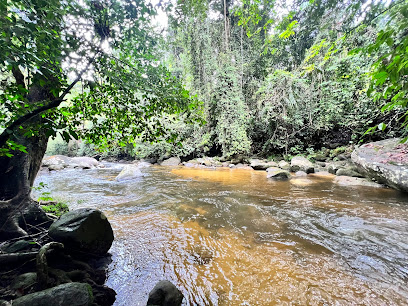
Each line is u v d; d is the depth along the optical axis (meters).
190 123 2.80
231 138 13.91
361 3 2.08
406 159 6.27
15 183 3.08
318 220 4.29
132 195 6.54
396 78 1.10
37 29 1.48
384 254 2.96
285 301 2.13
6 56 1.34
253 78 14.46
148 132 2.81
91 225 2.76
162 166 15.05
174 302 2.04
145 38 2.58
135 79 2.39
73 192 6.93
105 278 2.53
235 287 2.35
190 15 3.32
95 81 2.19
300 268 2.69
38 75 1.61
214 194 6.59
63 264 2.45
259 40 13.56
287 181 8.55
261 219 4.41
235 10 5.70
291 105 11.98
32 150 3.37
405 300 2.12
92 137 2.71
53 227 2.67
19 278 2.12
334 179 8.50
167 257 2.99
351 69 9.41
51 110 1.97
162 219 4.46
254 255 3.02
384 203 5.18
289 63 13.23
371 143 8.01
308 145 13.20
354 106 10.25
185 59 15.36
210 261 2.88
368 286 2.33
